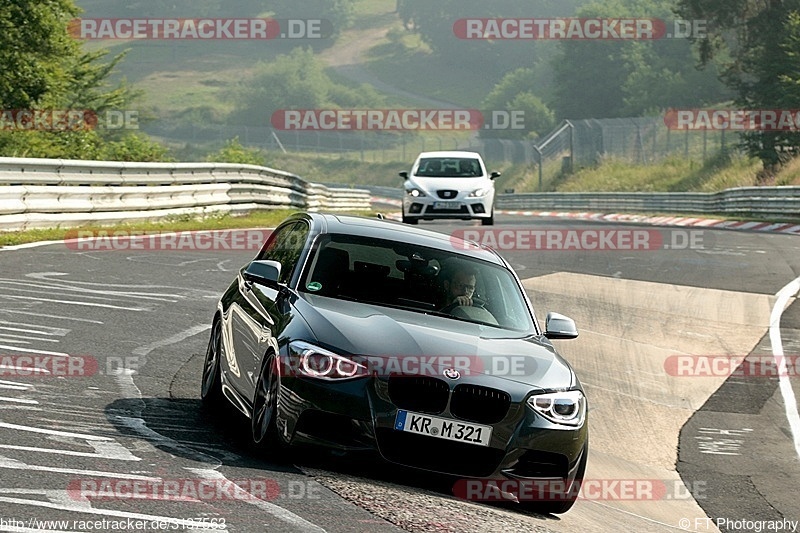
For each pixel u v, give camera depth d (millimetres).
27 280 34562
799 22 128125
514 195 167625
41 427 16844
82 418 17969
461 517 14930
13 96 89625
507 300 19688
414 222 68812
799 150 126375
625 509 20547
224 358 20141
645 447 26375
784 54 130375
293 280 18719
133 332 27844
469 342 17406
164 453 16109
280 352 16562
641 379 32375
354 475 16531
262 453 16750
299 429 16188
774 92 132625
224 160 120375
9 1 89125
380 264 19344
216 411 20469
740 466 25234
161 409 19812
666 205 122312
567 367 18078
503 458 16453
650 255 60750
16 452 15039
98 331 27234
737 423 28750
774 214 93812
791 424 28812
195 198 68062
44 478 13844
